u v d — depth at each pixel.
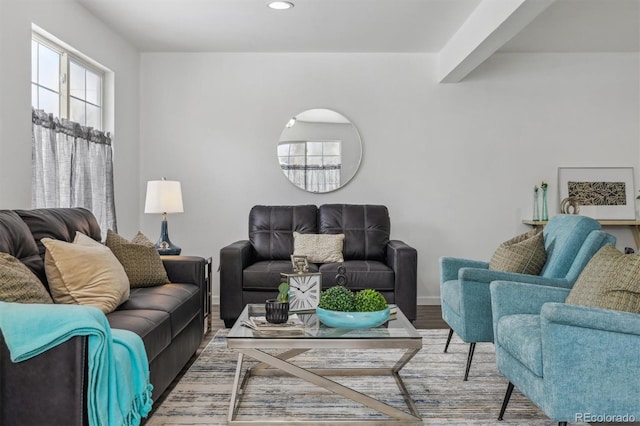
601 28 4.70
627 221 5.29
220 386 3.02
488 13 3.87
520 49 5.36
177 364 3.02
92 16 4.31
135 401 2.12
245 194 5.50
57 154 3.77
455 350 3.78
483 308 3.09
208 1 4.04
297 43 5.14
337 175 5.49
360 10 4.22
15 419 1.85
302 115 5.47
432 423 2.54
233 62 5.46
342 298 2.64
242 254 4.39
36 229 2.80
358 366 3.38
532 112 5.49
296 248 4.72
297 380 3.13
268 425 2.48
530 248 3.20
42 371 1.84
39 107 3.70
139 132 5.43
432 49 5.34
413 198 5.50
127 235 5.12
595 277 2.29
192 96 5.46
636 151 5.52
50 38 3.74
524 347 2.23
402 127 5.47
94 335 1.85
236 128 5.47
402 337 2.45
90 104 4.49
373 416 2.60
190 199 5.49
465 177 5.49
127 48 5.09
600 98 5.50
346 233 4.90
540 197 5.49
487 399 2.85
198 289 3.60
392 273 4.38
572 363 2.00
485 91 5.48
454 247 5.51
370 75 5.47
